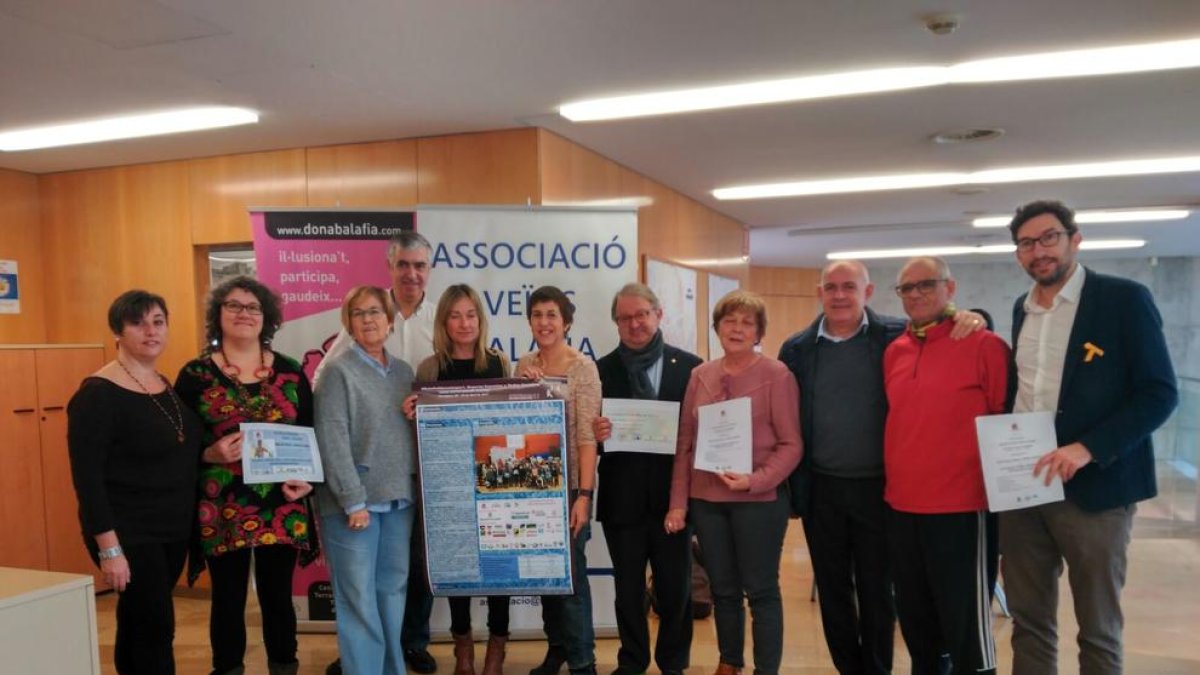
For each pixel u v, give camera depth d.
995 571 2.57
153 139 4.34
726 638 2.87
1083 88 3.59
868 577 2.71
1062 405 2.31
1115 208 7.07
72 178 5.07
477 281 3.74
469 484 2.82
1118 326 2.28
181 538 2.55
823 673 3.40
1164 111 3.97
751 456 2.71
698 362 3.08
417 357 3.44
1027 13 2.74
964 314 2.54
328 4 2.60
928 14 2.75
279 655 2.81
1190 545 5.59
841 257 11.35
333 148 4.53
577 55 3.12
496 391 2.81
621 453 3.01
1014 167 5.35
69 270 5.11
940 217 7.61
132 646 2.49
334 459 2.64
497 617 3.19
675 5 2.65
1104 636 2.29
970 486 2.43
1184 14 2.76
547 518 2.82
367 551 2.72
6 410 4.48
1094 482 2.26
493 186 4.27
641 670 3.10
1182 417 8.00
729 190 6.18
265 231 3.78
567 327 3.08
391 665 2.81
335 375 2.70
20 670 1.89
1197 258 11.48
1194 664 3.45
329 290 3.78
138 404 2.46
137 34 2.83
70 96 3.57
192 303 4.86
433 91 3.56
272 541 2.63
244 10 2.64
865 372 2.70
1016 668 2.49
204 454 2.63
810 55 3.15
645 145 4.66
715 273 7.10
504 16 2.72
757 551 2.77
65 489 4.76
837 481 2.71
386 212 3.77
